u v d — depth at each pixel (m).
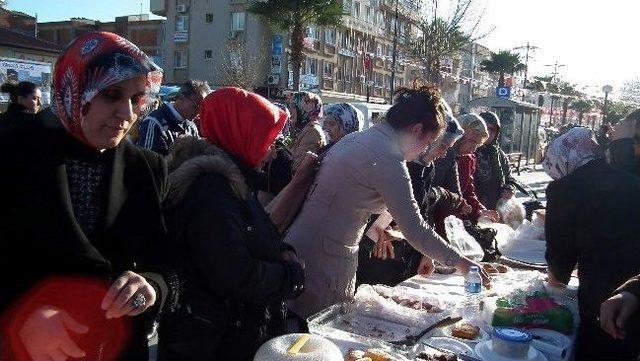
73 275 1.18
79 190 1.23
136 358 1.34
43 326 1.09
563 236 2.29
